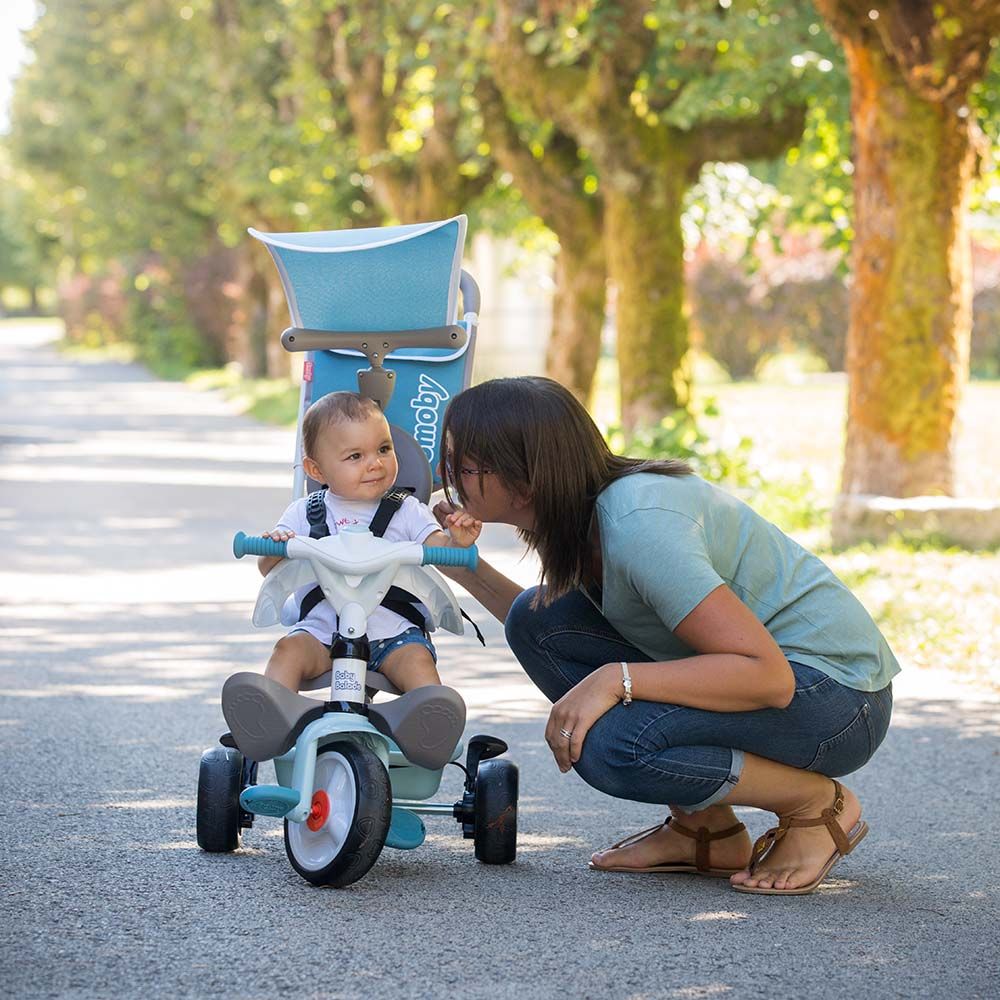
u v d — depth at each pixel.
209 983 4.20
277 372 46.28
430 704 4.96
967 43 13.34
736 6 16.27
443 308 5.61
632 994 4.19
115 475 21.05
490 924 4.76
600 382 48.88
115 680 8.75
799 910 4.99
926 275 13.68
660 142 19.42
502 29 19.58
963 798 6.57
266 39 35.34
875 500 13.66
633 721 4.94
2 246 134.50
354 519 5.28
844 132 18.64
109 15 48.88
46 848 5.52
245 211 40.75
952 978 4.36
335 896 5.00
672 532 4.85
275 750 5.05
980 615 10.48
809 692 4.99
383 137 29.39
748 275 23.86
